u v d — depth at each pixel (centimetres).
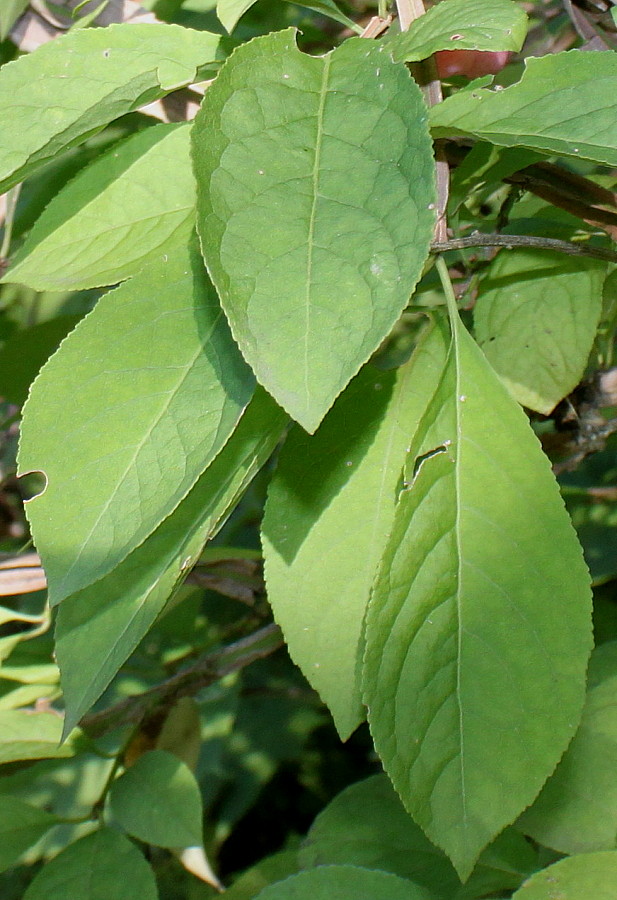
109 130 55
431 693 40
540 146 38
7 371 56
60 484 38
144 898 48
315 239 36
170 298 40
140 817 49
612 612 58
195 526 41
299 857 48
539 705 40
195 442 38
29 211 56
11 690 53
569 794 45
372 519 42
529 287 50
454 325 41
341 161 37
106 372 39
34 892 48
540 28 59
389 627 39
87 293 71
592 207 46
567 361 50
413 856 48
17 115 40
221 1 41
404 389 42
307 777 101
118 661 40
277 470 42
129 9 52
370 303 35
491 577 40
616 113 38
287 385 35
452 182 45
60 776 67
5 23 51
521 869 46
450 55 47
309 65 38
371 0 56
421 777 39
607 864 40
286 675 87
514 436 40
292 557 42
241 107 37
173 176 42
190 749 57
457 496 40
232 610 73
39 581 51
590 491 62
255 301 35
